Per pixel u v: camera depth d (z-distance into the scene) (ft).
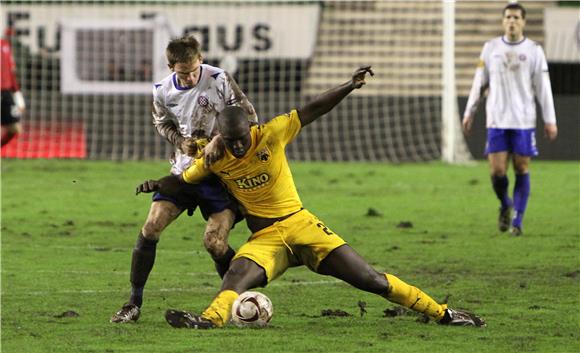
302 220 63.10
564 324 65.31
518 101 112.98
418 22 252.42
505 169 114.01
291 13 242.37
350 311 70.08
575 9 239.30
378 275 63.10
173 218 65.87
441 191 162.61
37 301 73.61
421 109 228.84
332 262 62.64
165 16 238.68
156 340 58.95
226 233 66.23
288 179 63.87
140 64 235.81
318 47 250.98
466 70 246.68
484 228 120.16
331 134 229.25
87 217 130.21
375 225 122.62
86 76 234.79
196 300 74.64
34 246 104.68
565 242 108.17
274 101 241.14
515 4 113.29
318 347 57.26
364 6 253.03
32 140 232.73
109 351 56.08
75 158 226.99
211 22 241.35
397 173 193.98
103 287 80.48
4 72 165.37
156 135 233.55
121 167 203.21
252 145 61.87
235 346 57.21
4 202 145.38
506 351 56.80
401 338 60.18
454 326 64.13
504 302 73.92
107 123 233.96
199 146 64.59
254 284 62.95
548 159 223.51
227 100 65.82
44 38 237.66
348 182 177.06
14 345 57.93
